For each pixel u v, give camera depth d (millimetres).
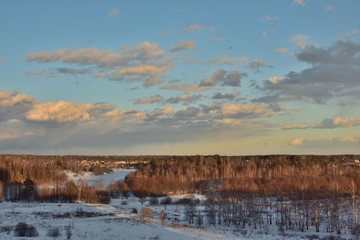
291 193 149250
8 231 69812
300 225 97562
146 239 74750
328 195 137500
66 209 107938
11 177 179250
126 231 81000
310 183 171750
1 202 120812
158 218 104500
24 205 112375
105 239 71438
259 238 79062
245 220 106750
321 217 111375
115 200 154750
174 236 79188
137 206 132500
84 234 73688
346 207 116875
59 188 168750
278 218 108875
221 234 83438
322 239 78812
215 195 151375
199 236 80125
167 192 172500
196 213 120250
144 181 175875
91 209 112625
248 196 138375
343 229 93125
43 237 66750
